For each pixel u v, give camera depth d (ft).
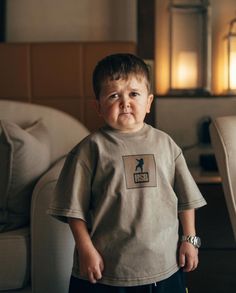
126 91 3.38
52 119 6.16
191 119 6.60
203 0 6.64
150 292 3.28
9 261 4.28
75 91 6.65
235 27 6.75
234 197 4.30
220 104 6.57
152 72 6.59
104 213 3.28
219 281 5.37
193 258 3.44
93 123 6.68
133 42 6.65
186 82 6.77
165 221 3.35
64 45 6.62
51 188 4.23
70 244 4.26
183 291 3.53
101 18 6.94
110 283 3.24
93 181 3.35
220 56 6.82
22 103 6.21
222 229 5.32
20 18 6.93
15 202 4.66
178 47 6.78
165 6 6.79
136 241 3.22
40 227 4.22
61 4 6.93
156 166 3.40
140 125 3.53
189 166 6.54
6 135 4.66
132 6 6.89
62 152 6.08
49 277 4.24
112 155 3.35
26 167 4.70
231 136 4.47
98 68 3.49
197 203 3.55
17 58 6.61
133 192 3.29
